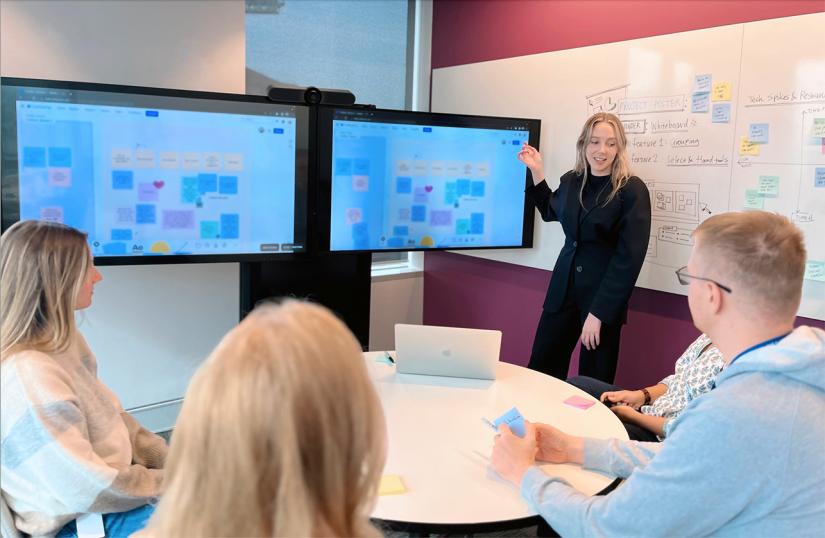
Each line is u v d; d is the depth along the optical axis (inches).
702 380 82.8
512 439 60.4
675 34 115.6
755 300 46.4
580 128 134.0
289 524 25.1
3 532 55.9
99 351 125.6
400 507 53.9
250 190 121.5
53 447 54.1
